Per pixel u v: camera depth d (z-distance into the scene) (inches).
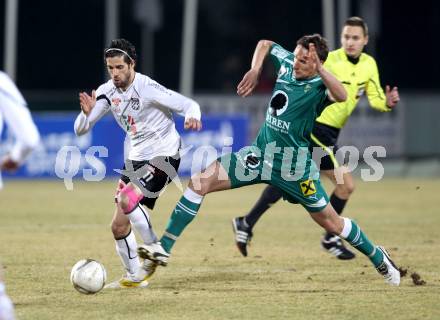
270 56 1056.2
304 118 1015.0
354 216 1878.7
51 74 4635.8
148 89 1025.5
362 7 3622.0
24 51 4606.3
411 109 3115.2
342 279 1122.7
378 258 1051.9
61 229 1657.2
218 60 4515.3
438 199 2263.8
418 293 1015.0
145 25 4168.3
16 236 1551.4
